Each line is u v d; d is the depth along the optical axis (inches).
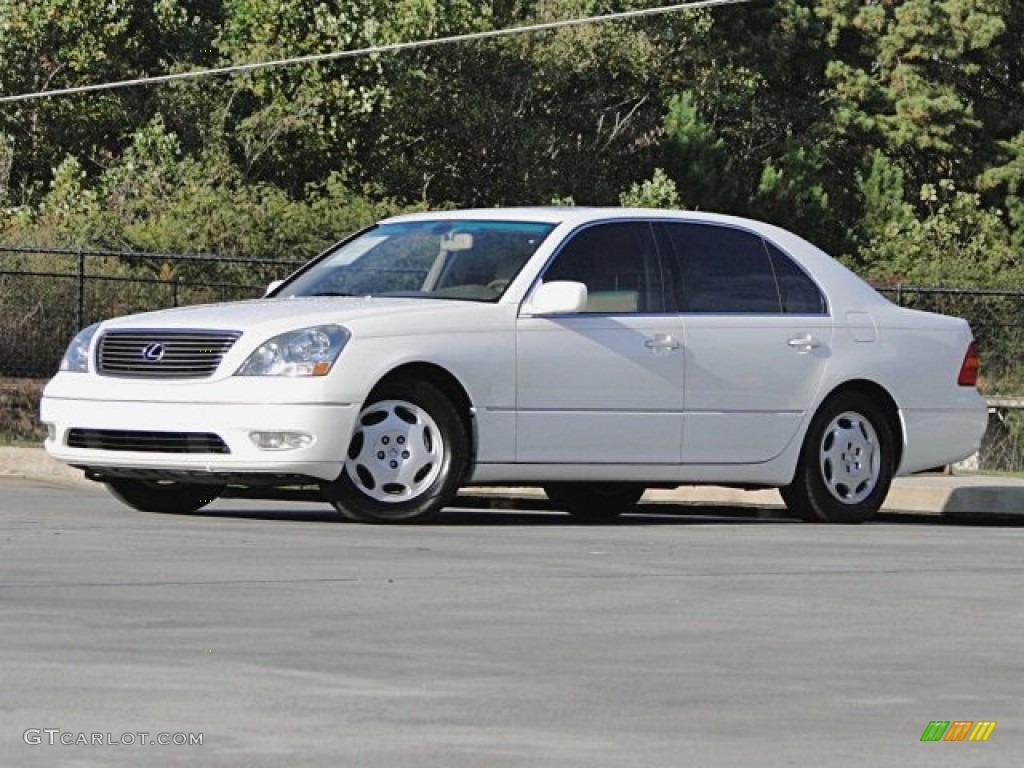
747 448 1213.7
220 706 545.0
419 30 4475.9
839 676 622.5
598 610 755.4
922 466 1294.3
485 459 1125.1
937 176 5876.0
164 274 2999.5
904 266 5118.1
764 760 492.7
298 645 653.3
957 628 733.3
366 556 917.8
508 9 5017.2
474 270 1162.6
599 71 5098.4
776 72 5703.7
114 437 1114.1
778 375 1224.2
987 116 5905.5
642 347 1171.9
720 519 1336.1
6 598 748.6
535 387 1137.4
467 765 478.0
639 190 4899.1
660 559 944.9
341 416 1079.6
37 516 1129.4
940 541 1103.6
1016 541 1115.9
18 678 580.7
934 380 1293.1
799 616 754.8
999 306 2701.8
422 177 4783.5
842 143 5782.5
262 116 4293.8
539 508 1499.8
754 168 5625.0
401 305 1127.0
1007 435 2427.4
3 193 3914.9
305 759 479.8
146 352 1108.5
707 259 1219.2
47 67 4264.3
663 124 5260.8
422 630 693.9
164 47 4498.0
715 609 767.7
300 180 4416.8
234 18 4416.8
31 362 2522.1
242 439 1076.5
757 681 609.3
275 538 998.4
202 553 915.4
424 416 1107.9
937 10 5797.2
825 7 5792.3
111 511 1185.4
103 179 4015.8
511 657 642.2
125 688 568.1
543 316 1143.6
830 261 1275.8
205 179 3971.5
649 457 1176.8
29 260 2992.1
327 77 4350.4
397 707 550.9
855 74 5708.7
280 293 1207.6
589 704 563.8
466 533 1059.3
